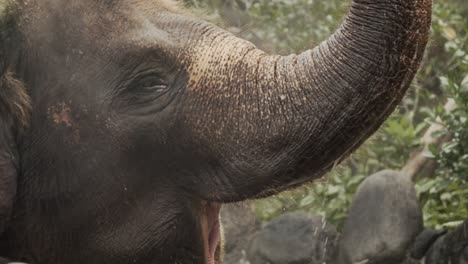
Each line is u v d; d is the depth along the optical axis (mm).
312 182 8320
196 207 8383
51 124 8305
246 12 15586
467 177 13508
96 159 8297
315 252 13609
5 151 8195
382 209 13008
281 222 13930
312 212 14633
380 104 7648
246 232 14797
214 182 8188
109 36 8305
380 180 13180
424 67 16625
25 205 8414
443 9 15688
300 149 7883
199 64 8234
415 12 7391
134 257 8406
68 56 8305
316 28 15609
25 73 8328
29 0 8398
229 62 8203
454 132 13719
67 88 8289
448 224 12828
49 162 8336
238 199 8164
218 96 8141
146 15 8398
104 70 8281
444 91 15523
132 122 8258
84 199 8352
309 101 7840
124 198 8336
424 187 14055
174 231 8336
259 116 8000
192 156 8219
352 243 13109
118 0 8391
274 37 15359
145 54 8273
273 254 13789
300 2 15812
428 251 12422
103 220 8383
